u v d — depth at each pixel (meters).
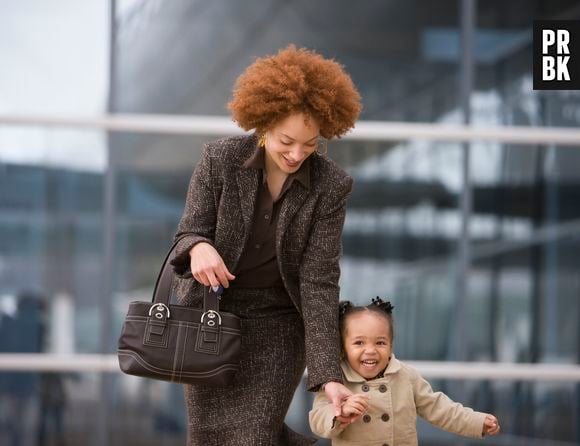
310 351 6.30
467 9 14.29
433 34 14.26
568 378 13.99
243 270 6.44
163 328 6.25
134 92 14.01
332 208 6.39
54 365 13.67
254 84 6.00
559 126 14.26
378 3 14.26
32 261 13.77
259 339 6.57
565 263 14.13
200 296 6.47
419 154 14.09
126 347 6.27
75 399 13.68
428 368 13.84
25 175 13.82
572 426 13.96
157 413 13.74
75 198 13.87
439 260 14.01
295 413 13.62
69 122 13.90
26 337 13.69
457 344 13.95
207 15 14.15
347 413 6.03
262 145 6.29
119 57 14.05
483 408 13.92
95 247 13.82
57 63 13.98
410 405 6.98
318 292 6.42
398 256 13.95
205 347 6.23
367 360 6.88
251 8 14.20
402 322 13.90
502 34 14.31
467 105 14.19
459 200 14.09
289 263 6.45
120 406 13.72
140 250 13.84
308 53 6.19
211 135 13.98
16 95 13.90
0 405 13.61
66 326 13.74
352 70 14.12
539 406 13.97
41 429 13.61
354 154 14.05
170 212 13.91
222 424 6.46
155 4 14.16
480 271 14.04
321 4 14.21
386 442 6.83
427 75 14.20
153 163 13.95
